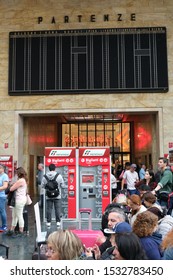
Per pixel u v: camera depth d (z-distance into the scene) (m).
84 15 16.62
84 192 10.55
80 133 25.97
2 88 16.69
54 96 16.44
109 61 16.23
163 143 15.90
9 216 11.26
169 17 16.48
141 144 21.62
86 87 16.20
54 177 9.08
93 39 16.38
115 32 16.36
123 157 25.39
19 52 16.59
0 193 8.20
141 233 3.06
